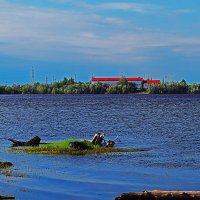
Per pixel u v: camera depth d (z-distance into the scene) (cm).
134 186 7538
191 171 8862
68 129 17950
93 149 11175
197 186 7556
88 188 7356
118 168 9069
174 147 12438
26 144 12138
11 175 8194
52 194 6912
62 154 10562
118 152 11031
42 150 11000
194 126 19488
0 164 9081
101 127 18812
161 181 7944
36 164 9344
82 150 11012
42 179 7919
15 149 11356
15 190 7094
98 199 6694
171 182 7862
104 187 7438
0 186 7338
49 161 9712
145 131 17150
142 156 10631
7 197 6606
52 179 7944
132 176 8338
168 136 15412
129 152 11138
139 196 6009
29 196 6756
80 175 8338
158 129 18025
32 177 8050
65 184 7594
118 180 7994
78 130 17538
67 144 11175
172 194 5984
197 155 10962
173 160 10156
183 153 11281
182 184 7706
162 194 5991
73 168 8962
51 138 14700
